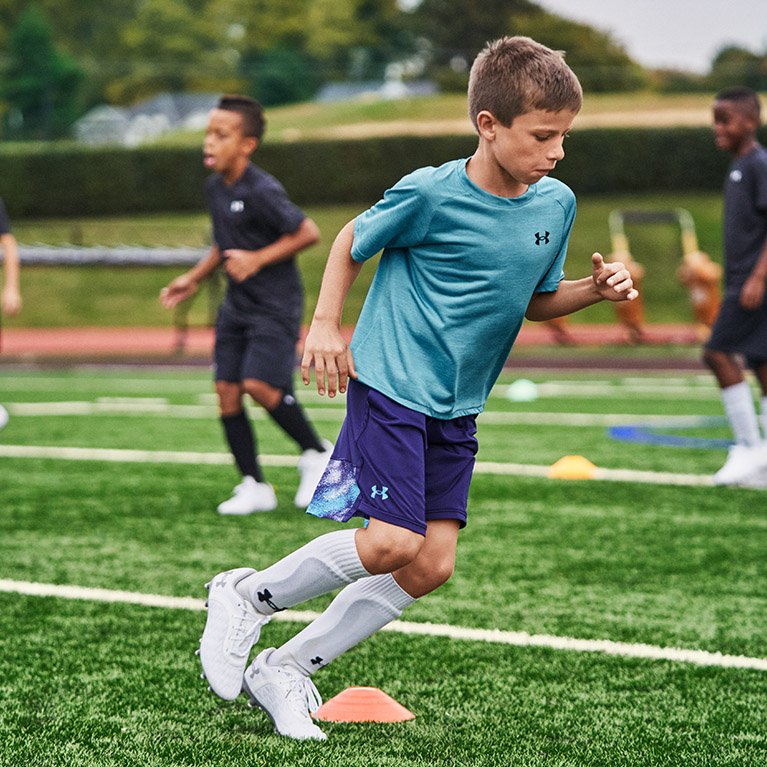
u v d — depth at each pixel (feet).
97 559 30.53
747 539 33.37
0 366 100.99
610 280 17.65
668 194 179.22
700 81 333.42
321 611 25.54
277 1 429.38
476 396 17.83
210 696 19.75
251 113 36.55
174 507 38.29
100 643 22.91
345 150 183.42
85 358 107.34
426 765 16.48
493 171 17.03
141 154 185.37
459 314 17.07
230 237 36.94
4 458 49.42
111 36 455.22
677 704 19.53
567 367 96.22
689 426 60.39
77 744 17.38
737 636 23.72
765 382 42.45
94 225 179.63
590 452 51.03
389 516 16.65
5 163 183.52
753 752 17.26
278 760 16.58
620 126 181.88
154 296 152.76
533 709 19.20
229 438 37.63
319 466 38.50
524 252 17.13
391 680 20.76
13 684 20.38
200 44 443.73
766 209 40.04
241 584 17.69
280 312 36.58
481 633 23.76
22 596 26.61
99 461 48.57
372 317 17.60
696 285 111.34
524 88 16.17
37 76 383.86
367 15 435.12
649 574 29.14
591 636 23.63
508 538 33.40
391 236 17.19
